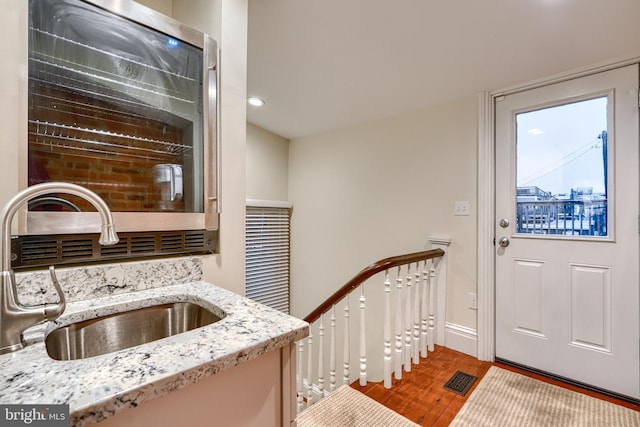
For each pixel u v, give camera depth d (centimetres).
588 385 178
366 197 289
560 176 190
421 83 212
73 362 57
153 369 54
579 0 131
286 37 179
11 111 78
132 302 94
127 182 101
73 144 91
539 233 197
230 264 126
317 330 321
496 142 212
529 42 162
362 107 259
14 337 64
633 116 165
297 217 360
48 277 87
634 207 166
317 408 160
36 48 83
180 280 112
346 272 306
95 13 92
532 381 185
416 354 205
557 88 189
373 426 147
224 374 63
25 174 81
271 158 349
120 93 99
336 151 317
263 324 76
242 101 129
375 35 170
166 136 109
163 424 54
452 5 142
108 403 47
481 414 155
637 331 165
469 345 219
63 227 87
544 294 194
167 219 107
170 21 107
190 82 114
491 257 211
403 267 246
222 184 122
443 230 235
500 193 211
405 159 260
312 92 245
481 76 197
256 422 69
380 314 270
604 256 175
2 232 64
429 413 156
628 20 140
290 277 368
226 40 123
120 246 101
